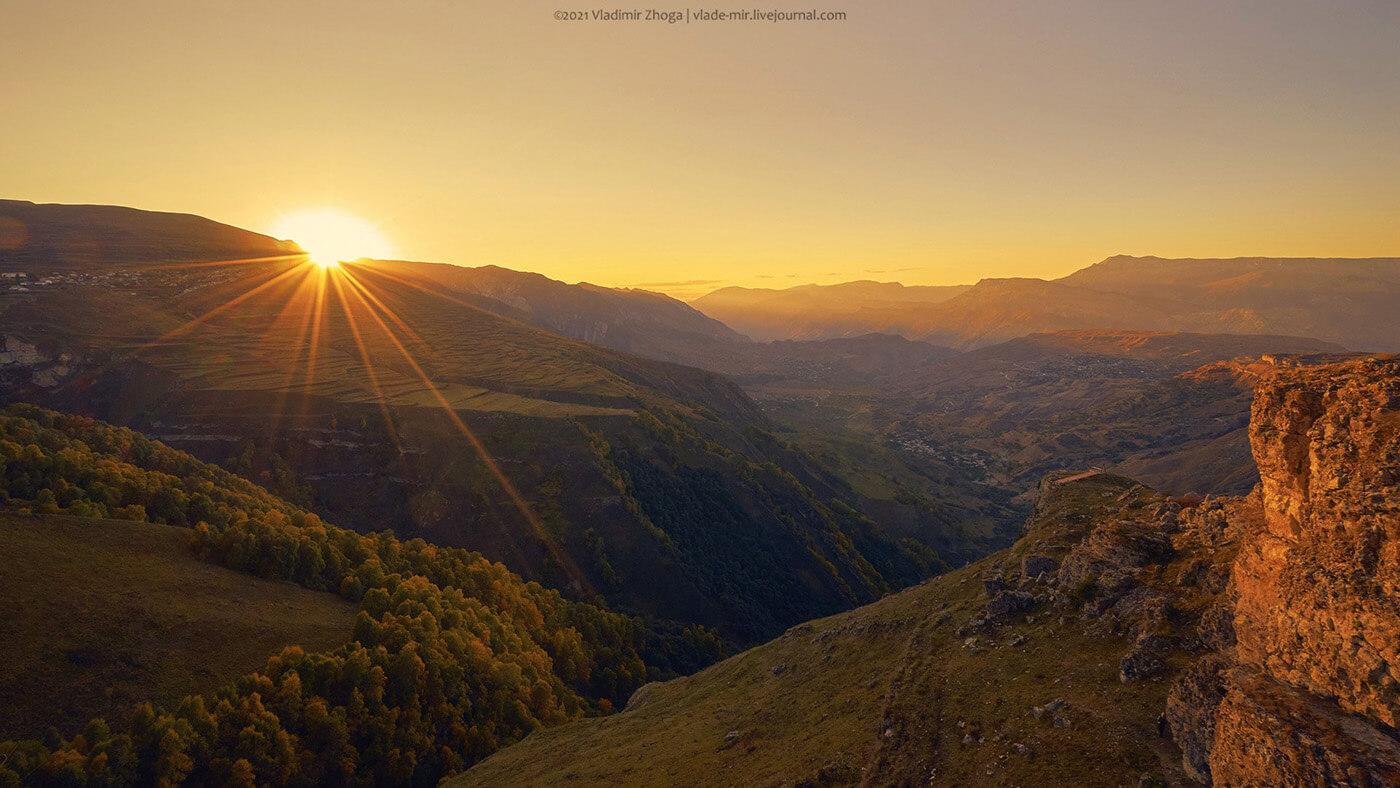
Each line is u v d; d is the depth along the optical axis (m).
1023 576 76.12
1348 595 30.16
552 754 93.06
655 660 170.25
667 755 75.94
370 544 151.12
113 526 118.81
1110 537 66.19
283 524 142.62
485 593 154.75
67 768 77.56
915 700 59.28
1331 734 28.38
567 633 153.12
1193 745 38.56
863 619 92.38
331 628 118.12
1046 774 43.31
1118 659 53.06
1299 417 37.41
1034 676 55.91
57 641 94.69
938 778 48.22
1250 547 40.12
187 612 108.38
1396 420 31.92
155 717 86.75
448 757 105.06
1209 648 47.53
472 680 116.19
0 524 107.81
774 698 82.06
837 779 54.19
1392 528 29.50
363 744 99.81
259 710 91.62
